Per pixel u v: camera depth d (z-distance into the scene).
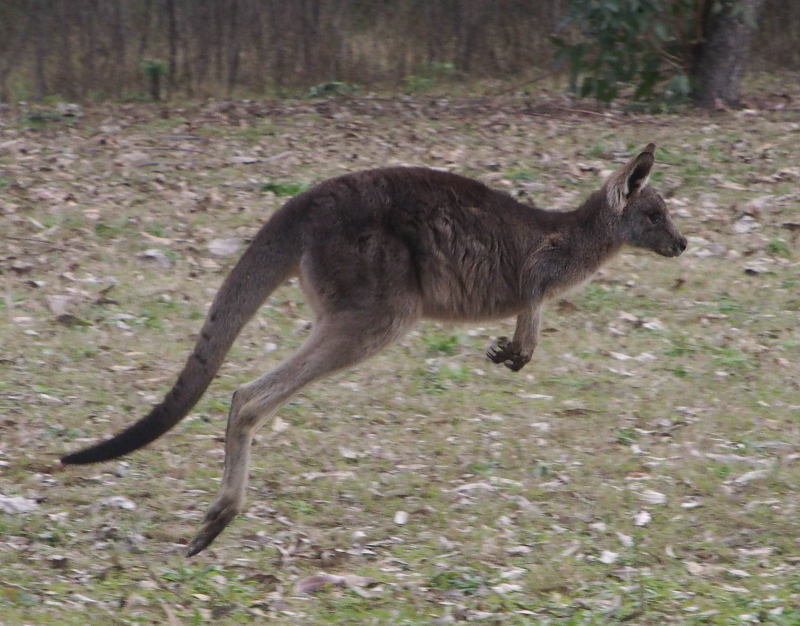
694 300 20.25
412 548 12.42
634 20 29.55
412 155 26.88
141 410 15.45
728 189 25.11
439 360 17.59
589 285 20.45
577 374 17.38
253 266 12.58
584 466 14.60
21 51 34.62
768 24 39.12
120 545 12.03
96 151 26.67
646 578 11.76
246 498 13.31
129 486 13.41
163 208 22.92
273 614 10.80
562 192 24.41
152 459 14.15
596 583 11.69
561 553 12.34
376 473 14.21
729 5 32.03
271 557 12.04
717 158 27.02
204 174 25.19
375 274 12.62
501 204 13.57
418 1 36.84
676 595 11.39
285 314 18.89
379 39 36.53
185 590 11.14
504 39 37.25
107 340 17.47
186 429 15.01
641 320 19.30
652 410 16.30
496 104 33.22
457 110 32.16
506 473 14.41
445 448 14.95
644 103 32.31
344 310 12.59
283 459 14.39
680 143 28.14
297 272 12.79
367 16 36.72
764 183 25.53
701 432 15.65
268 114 31.20
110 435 14.66
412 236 12.86
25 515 12.42
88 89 34.31
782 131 29.27
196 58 34.94
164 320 18.34
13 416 14.83
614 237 14.05
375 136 28.72
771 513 13.45
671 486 14.12
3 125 29.52
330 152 27.09
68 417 14.98
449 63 36.84
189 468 13.94
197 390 12.02
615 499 13.69
